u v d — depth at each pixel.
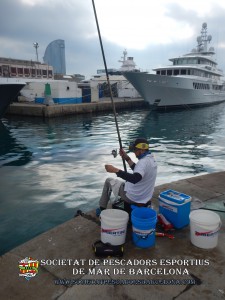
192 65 32.28
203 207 4.15
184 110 32.00
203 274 2.66
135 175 3.13
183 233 3.41
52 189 6.69
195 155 10.63
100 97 37.66
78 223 3.66
